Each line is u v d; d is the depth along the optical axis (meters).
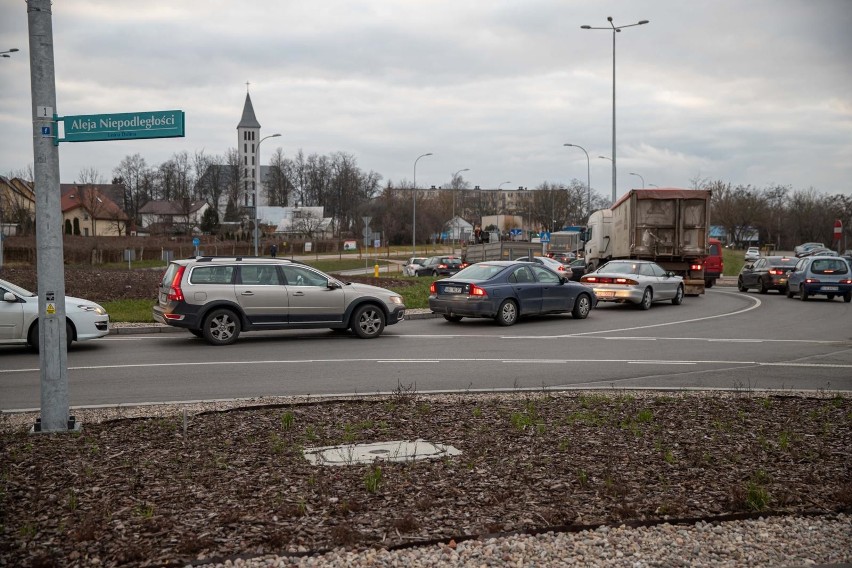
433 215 114.50
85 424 7.66
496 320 19.03
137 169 120.88
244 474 5.85
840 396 9.18
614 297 23.52
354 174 129.50
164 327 17.67
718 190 100.94
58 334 7.39
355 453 6.48
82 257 54.97
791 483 5.68
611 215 33.31
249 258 15.80
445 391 10.04
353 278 34.34
